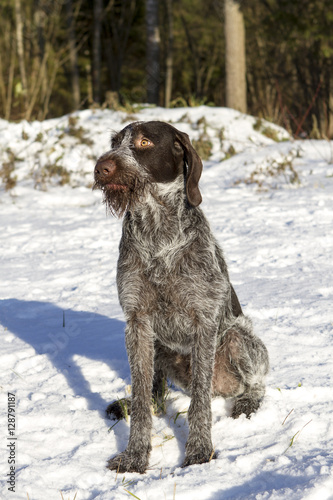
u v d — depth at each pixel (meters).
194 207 4.17
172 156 4.15
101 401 4.53
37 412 4.26
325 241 8.57
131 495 3.27
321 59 22.27
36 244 9.47
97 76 32.25
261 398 4.38
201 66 35.00
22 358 5.34
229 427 4.03
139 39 37.00
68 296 7.03
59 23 33.59
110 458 3.78
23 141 17.23
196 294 4.00
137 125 4.14
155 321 4.19
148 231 4.04
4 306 6.73
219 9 31.61
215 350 4.09
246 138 17.23
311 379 4.59
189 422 3.84
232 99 21.64
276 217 10.07
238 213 10.54
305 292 6.58
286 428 3.91
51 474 3.55
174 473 3.54
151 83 27.08
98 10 31.83
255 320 5.89
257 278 7.21
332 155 14.76
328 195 11.30
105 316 6.35
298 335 5.45
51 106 30.19
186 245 4.03
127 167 3.98
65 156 15.87
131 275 4.07
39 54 31.00
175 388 4.85
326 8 21.34
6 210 12.23
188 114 18.31
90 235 9.95
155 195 4.04
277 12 21.78
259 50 27.81
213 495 3.26
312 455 3.54
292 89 24.52
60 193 13.56
